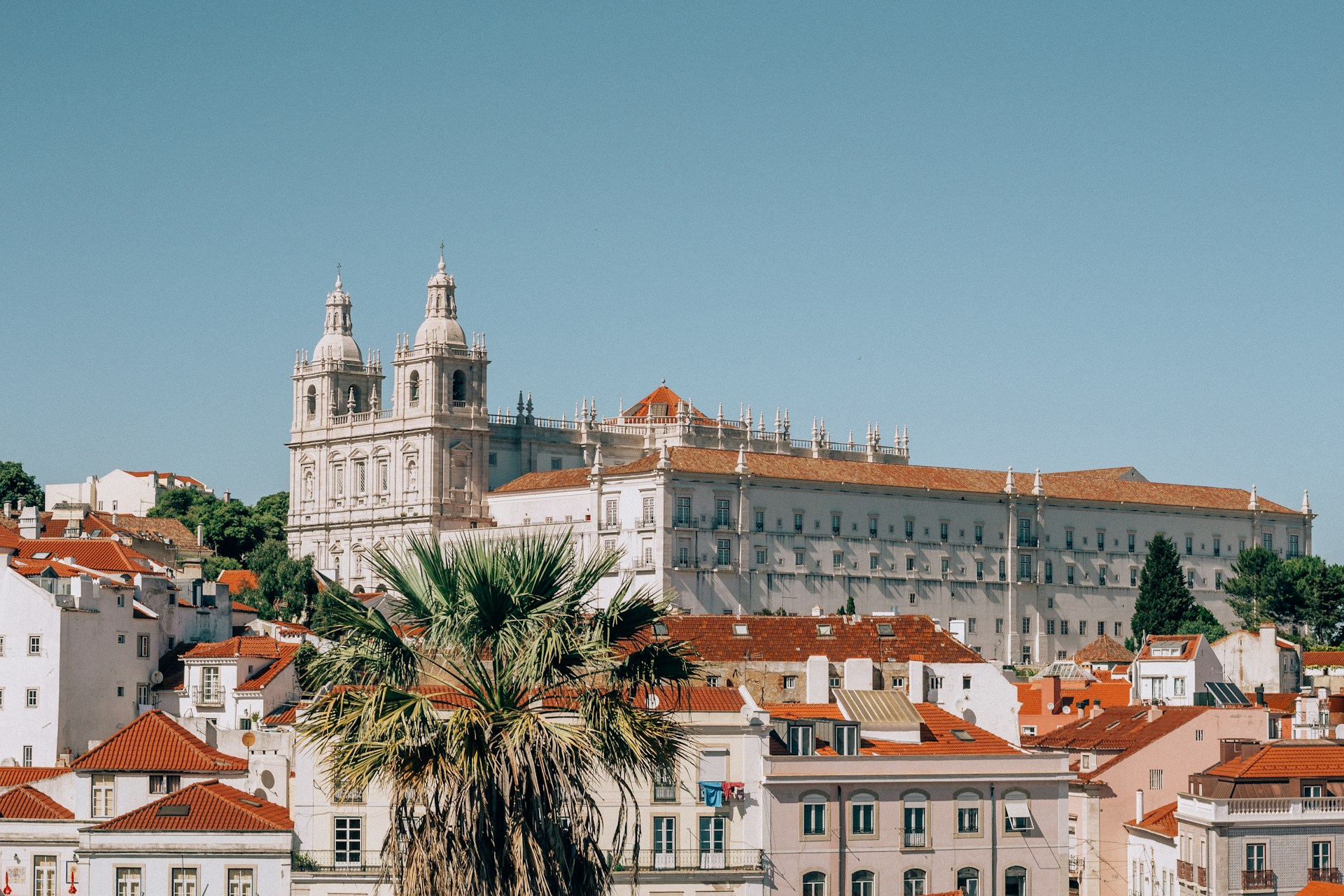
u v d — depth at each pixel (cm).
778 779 10231
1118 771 11881
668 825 10112
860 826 10362
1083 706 16525
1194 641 19025
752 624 13612
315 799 9894
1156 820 11500
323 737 5116
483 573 5097
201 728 11969
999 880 10562
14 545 16938
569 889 4950
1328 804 10656
